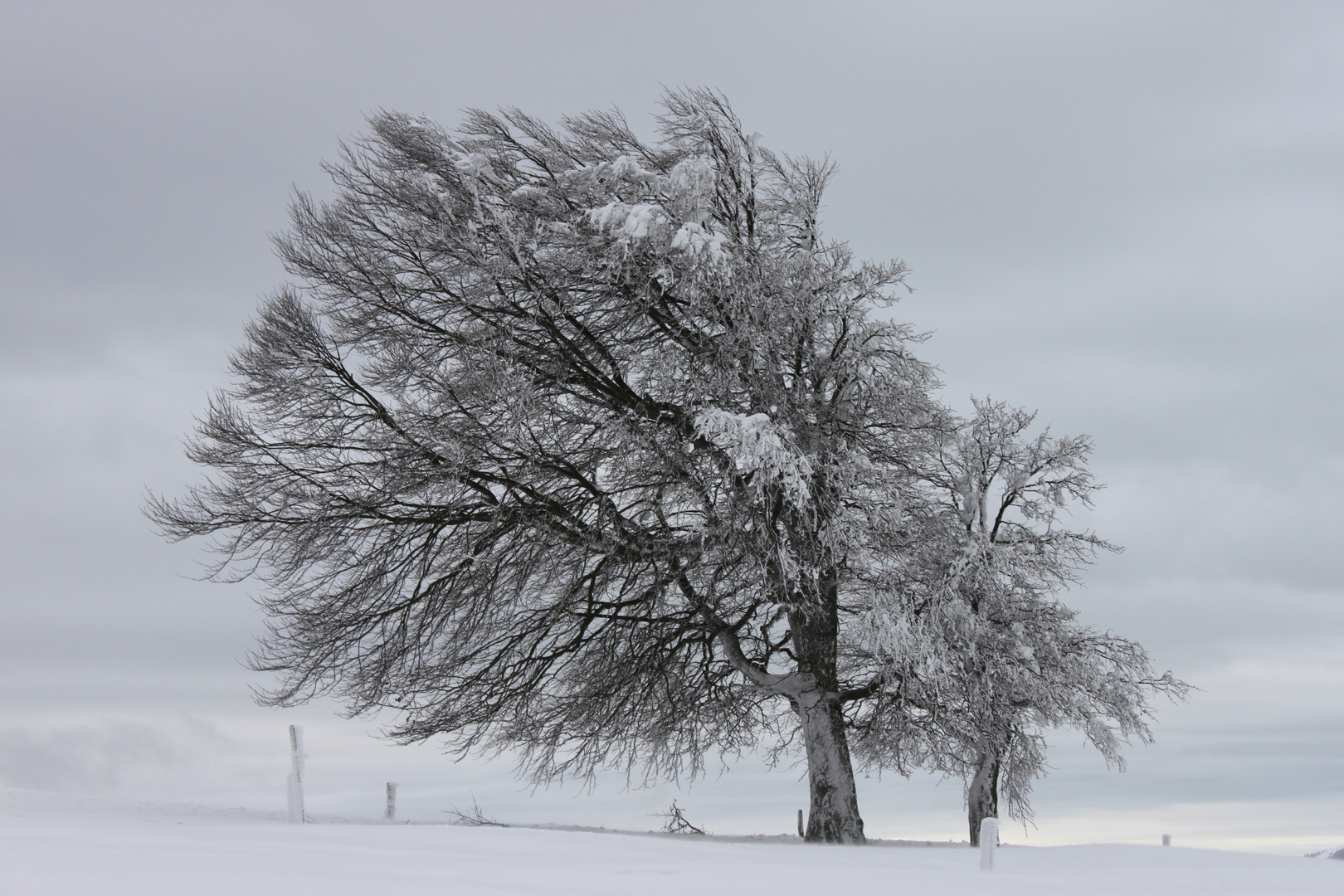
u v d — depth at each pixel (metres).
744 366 21.61
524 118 23.38
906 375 22.41
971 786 23.92
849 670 24.28
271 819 18.88
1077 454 24.52
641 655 22.44
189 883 7.88
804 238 22.92
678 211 20.66
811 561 20.70
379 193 22.30
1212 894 11.38
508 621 21.97
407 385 21.00
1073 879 12.91
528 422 20.64
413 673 21.62
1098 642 23.92
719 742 24.59
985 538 22.30
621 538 20.97
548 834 15.44
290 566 21.52
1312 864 15.72
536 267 20.64
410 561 21.50
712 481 20.14
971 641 20.64
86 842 11.12
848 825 21.19
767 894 9.82
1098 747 22.67
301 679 21.61
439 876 9.60
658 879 10.72
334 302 22.27
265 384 21.80
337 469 21.33
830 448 21.77
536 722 22.55
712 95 23.11
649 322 22.47
